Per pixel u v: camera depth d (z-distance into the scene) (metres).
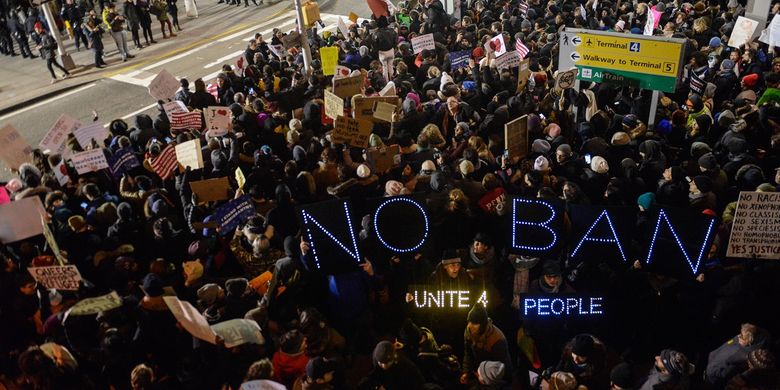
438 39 15.23
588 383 5.56
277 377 5.83
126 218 7.48
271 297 6.35
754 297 6.11
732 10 15.70
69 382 5.78
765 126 8.99
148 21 23.06
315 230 6.10
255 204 7.86
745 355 5.54
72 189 9.16
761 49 12.52
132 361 5.89
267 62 14.34
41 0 19.86
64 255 7.25
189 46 22.88
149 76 20.08
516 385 6.78
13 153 9.92
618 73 10.24
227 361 5.71
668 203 7.21
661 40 9.61
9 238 7.40
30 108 18.31
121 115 17.22
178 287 7.26
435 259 7.24
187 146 8.59
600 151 8.48
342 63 14.17
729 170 8.09
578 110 10.49
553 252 6.35
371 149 8.41
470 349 5.91
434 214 7.11
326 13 25.77
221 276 7.50
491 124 9.38
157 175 9.38
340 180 8.21
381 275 6.86
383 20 16.75
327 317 7.06
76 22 22.72
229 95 12.60
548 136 9.09
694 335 6.53
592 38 10.20
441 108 10.07
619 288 6.31
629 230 6.10
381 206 6.39
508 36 13.83
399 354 5.44
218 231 7.18
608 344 6.68
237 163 9.26
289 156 10.02
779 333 6.24
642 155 8.33
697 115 9.59
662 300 6.54
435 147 8.94
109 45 23.75
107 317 6.08
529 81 11.69
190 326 5.45
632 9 16.94
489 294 6.70
